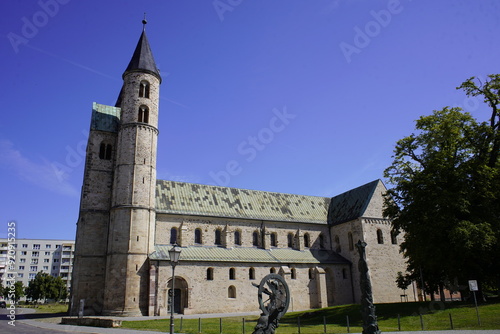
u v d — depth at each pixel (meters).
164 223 54.06
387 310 41.59
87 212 51.91
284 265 56.84
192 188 61.22
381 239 60.94
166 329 31.98
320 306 56.28
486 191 39.56
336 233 65.81
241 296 52.25
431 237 40.16
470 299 41.22
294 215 65.81
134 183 50.12
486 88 42.84
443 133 43.00
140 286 47.00
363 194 65.12
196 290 49.31
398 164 47.25
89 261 50.34
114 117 58.00
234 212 60.28
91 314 48.62
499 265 41.12
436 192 40.56
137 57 55.88
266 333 22.23
